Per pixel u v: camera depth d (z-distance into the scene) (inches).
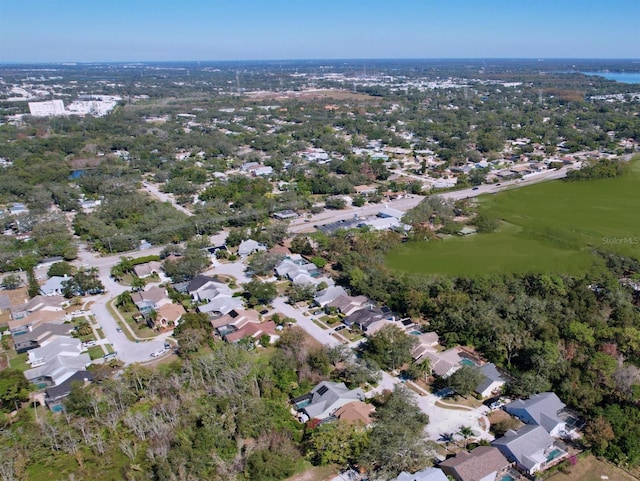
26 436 2674.7
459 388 2913.4
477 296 3924.7
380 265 4574.3
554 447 2556.6
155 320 3909.9
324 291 4224.9
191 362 3223.4
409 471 2370.8
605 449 2501.2
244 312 3956.7
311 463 2534.5
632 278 4188.0
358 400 2876.5
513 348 3282.5
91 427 2763.3
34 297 4288.9
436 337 3558.1
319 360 3186.5
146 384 3068.4
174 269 4722.0
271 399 2906.0
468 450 2534.5
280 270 4726.9
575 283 4040.4
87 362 3410.4
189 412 2805.1
